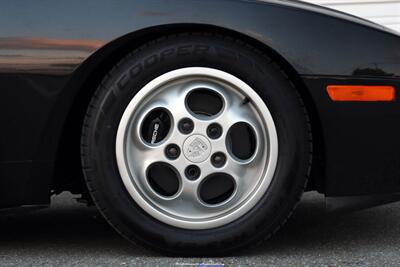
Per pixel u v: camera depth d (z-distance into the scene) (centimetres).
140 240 255
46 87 247
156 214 254
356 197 259
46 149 252
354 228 320
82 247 288
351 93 252
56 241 300
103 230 322
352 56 254
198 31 253
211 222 254
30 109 248
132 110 250
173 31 254
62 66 246
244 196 256
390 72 255
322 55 252
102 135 250
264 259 263
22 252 280
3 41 247
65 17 249
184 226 254
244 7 252
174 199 254
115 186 251
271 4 256
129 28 246
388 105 255
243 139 256
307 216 348
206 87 253
